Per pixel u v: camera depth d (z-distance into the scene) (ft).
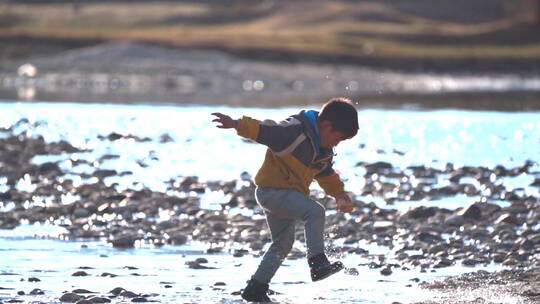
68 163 119.65
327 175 50.98
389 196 97.71
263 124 48.01
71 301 51.03
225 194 97.66
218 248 69.41
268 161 50.57
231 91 319.88
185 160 127.24
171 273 60.18
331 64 484.33
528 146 146.92
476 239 73.46
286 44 533.96
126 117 191.01
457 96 298.56
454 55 538.88
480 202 92.27
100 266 62.03
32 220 80.53
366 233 76.28
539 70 518.78
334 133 49.32
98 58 422.00
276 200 49.90
